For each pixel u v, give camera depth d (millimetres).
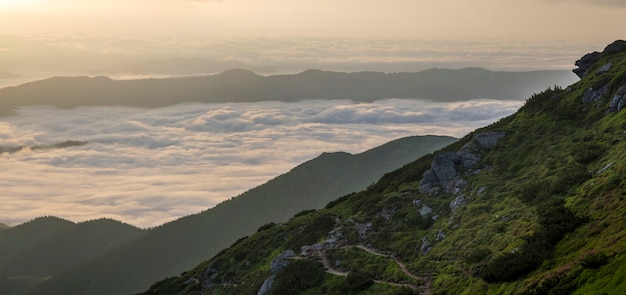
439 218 69750
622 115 66688
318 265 69562
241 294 78000
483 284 46625
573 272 37656
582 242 42000
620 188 46906
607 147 60750
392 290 55000
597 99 76750
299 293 65000
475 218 61719
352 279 60969
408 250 65062
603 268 35656
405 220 73688
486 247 53156
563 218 47281
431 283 53750
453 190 75062
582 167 59469
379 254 67375
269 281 70938
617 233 39250
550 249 44438
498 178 70562
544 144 73625
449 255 57031
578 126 73812
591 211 46406
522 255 45469
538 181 62312
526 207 56656
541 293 38344
